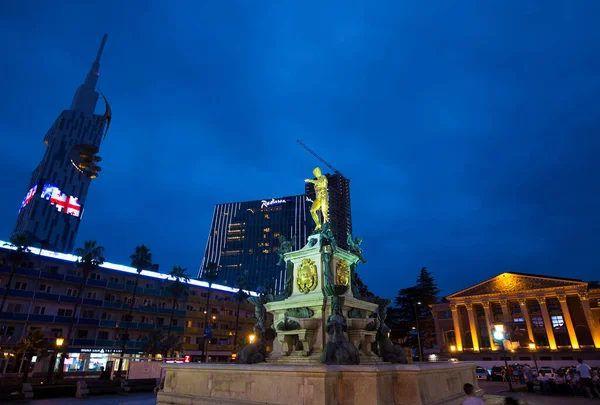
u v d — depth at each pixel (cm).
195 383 1012
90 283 5072
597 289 6525
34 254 4719
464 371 1209
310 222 14450
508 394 2425
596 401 1869
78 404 1738
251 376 878
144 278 5791
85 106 14762
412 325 7681
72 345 4653
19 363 4278
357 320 1257
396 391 817
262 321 1399
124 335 5222
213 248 15125
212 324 6494
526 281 7119
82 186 13050
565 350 6400
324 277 1342
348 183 18538
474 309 7475
